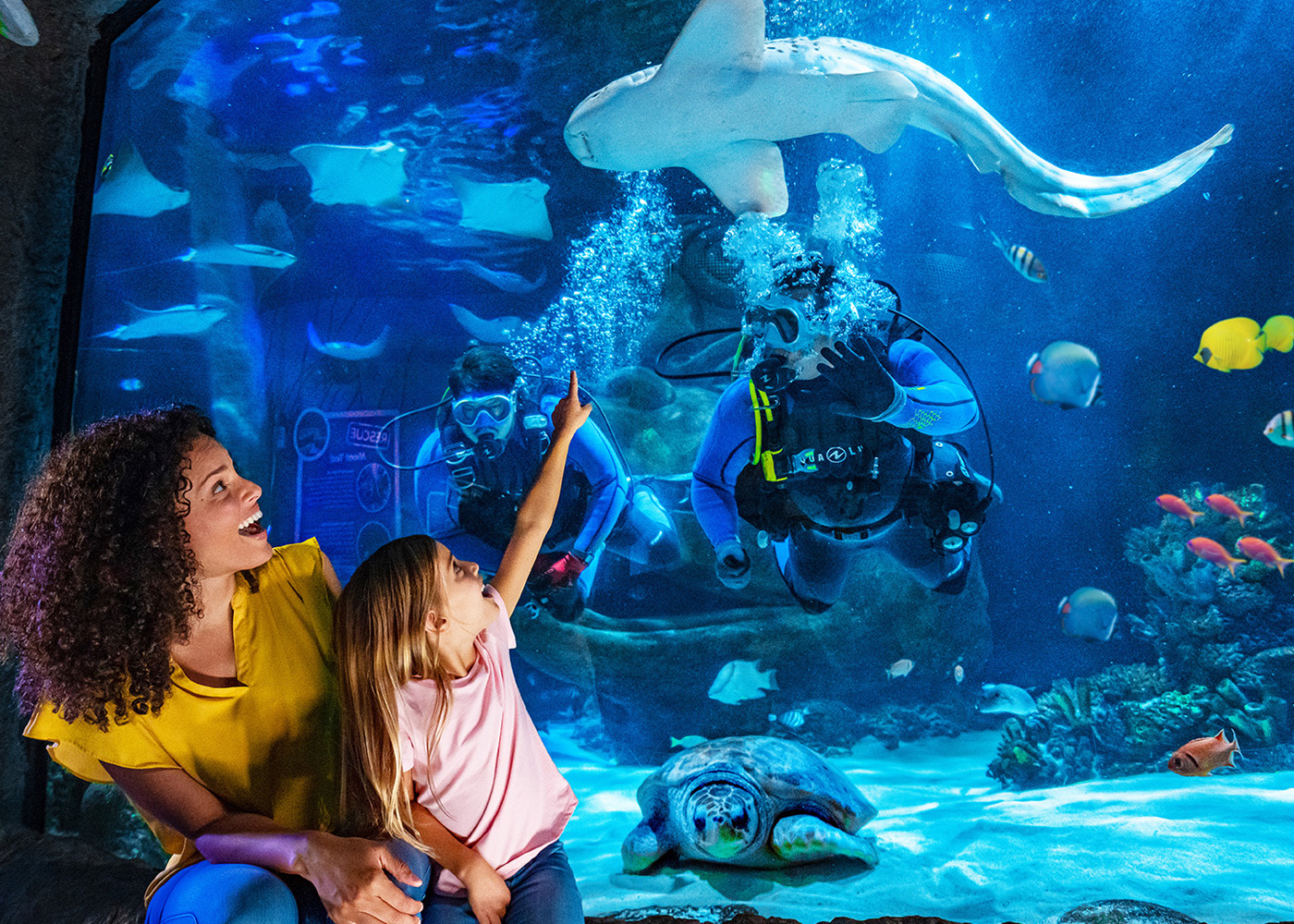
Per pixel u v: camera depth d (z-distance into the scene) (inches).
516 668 439.8
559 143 496.1
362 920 58.6
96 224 169.6
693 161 223.3
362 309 618.8
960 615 396.8
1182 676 313.0
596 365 589.9
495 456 322.0
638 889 149.1
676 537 382.0
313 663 75.2
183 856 70.1
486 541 330.6
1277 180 553.9
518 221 534.6
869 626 382.0
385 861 60.2
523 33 382.9
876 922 107.8
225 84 418.6
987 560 584.7
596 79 424.5
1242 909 122.1
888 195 573.3
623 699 365.4
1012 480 586.9
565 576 311.7
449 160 514.9
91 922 116.3
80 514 62.7
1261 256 557.0
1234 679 288.7
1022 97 588.7
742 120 199.5
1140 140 614.5
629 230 490.6
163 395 511.5
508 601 83.1
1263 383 510.9
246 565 70.4
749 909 110.1
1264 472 507.5
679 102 190.9
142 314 482.3
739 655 367.2
